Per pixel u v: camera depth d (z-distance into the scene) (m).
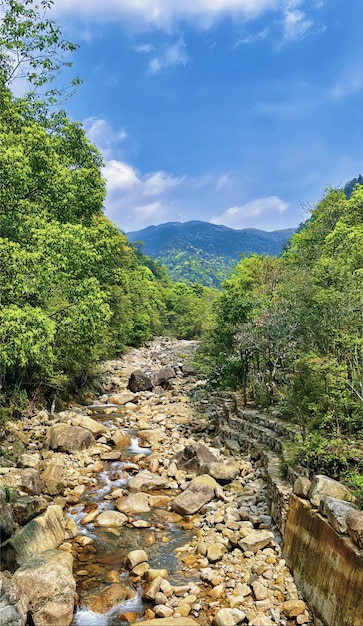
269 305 21.88
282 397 18.03
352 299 13.47
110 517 12.40
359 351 12.60
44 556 9.16
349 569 6.99
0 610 6.88
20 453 15.96
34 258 12.06
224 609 8.20
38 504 10.95
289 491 11.23
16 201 13.32
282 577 9.30
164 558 10.59
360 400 11.60
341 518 7.63
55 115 19.59
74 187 16.41
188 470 16.28
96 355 27.41
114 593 9.01
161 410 26.17
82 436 17.98
